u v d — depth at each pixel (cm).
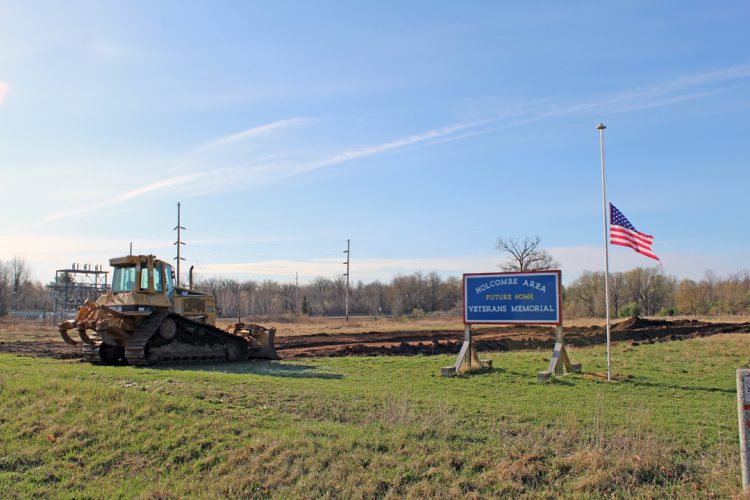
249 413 1080
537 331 3884
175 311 2119
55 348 2702
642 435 963
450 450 895
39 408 1062
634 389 1488
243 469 859
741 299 7469
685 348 2441
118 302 1923
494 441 942
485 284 1844
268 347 2166
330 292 11731
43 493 814
